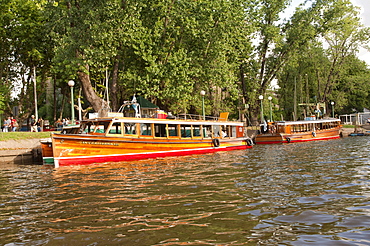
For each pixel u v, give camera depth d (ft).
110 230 21.98
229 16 110.01
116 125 63.52
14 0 109.81
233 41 119.75
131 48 102.83
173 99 108.37
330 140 126.00
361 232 20.12
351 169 45.27
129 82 102.12
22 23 107.65
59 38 92.73
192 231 21.18
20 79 128.06
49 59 119.96
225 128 86.58
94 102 94.38
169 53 105.81
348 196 29.40
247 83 148.25
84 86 93.81
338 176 39.91
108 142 61.36
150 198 30.50
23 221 25.14
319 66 203.51
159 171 47.91
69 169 53.67
